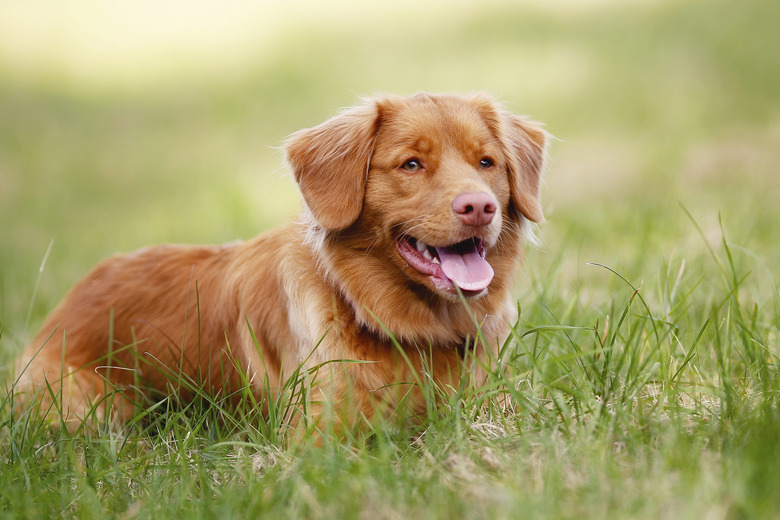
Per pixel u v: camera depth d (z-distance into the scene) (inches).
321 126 235.0
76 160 796.0
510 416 206.4
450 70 893.8
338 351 219.0
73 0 1390.3
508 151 231.0
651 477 156.6
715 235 364.8
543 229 437.1
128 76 1070.4
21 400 261.0
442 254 213.8
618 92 778.2
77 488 192.9
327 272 226.2
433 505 154.0
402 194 216.5
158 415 243.9
